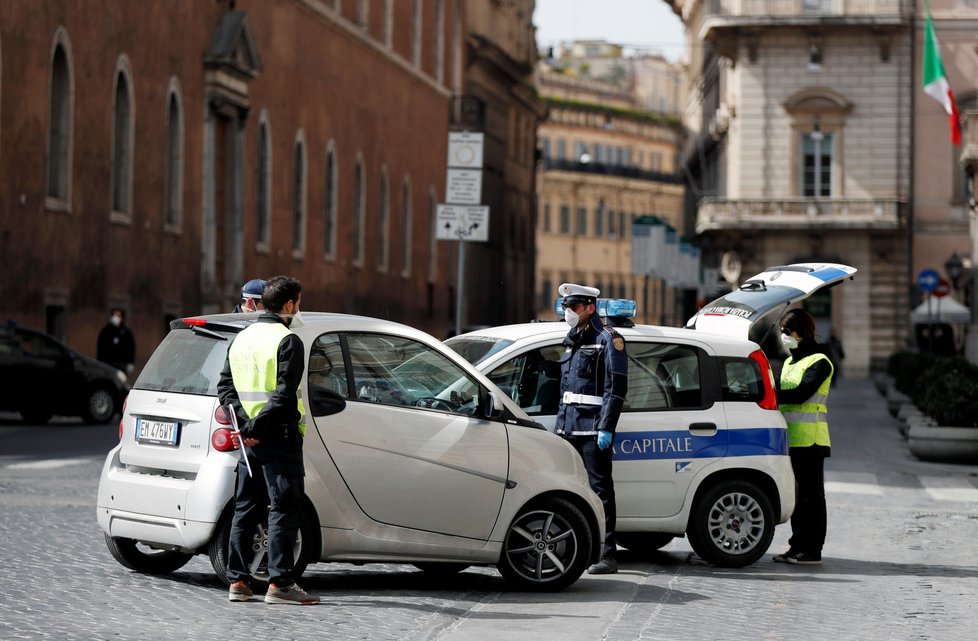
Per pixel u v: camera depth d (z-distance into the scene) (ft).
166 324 298.97
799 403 101.60
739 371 99.50
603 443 90.74
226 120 332.80
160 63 295.69
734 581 92.58
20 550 96.07
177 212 305.32
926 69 364.58
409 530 82.17
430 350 84.43
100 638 68.59
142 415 82.38
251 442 75.61
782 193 471.62
